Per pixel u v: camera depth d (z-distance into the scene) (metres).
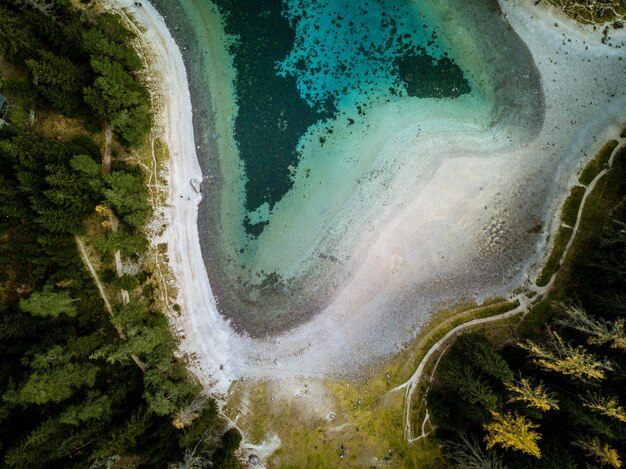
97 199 25.88
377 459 28.47
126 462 26.34
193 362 28.91
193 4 29.05
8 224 24.50
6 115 25.38
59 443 23.30
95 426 24.39
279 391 29.00
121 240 26.39
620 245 26.14
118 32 27.67
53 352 22.86
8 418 23.08
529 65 28.77
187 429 25.50
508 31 28.78
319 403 28.84
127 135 26.45
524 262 28.77
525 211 28.78
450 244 29.06
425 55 29.08
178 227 29.06
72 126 26.86
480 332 28.55
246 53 29.08
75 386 24.02
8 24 22.06
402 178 29.11
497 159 28.78
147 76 28.64
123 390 25.83
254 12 28.98
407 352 28.88
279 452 28.62
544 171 28.77
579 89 28.80
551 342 25.23
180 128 28.98
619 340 22.62
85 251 27.23
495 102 28.91
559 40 28.72
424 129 29.05
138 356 27.55
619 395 23.61
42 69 22.55
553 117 28.77
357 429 28.66
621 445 23.16
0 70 25.48
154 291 28.66
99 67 24.02
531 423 23.78
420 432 28.34
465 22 28.92
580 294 27.39
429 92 29.06
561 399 24.06
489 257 28.97
